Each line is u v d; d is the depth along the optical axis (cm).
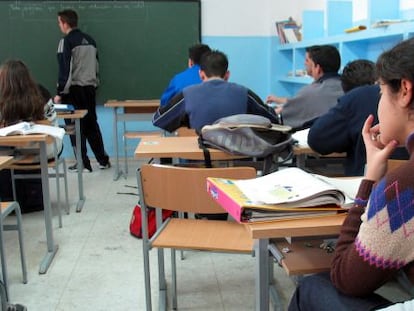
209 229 193
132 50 545
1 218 212
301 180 119
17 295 228
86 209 373
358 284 90
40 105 313
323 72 301
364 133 113
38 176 313
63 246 293
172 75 553
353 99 205
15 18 524
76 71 500
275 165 227
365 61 249
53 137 259
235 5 554
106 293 230
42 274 251
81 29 536
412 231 83
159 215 210
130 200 399
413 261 86
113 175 495
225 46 561
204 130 224
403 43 91
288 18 553
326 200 108
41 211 368
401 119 92
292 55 546
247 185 121
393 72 89
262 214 105
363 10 402
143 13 538
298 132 258
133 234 309
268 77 570
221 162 241
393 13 321
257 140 214
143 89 554
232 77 568
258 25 561
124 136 483
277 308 210
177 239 182
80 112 402
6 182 351
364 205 96
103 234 314
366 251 86
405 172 84
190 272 253
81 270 257
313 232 103
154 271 254
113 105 475
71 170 517
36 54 532
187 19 546
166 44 547
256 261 124
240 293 229
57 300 223
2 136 242
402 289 93
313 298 104
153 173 175
